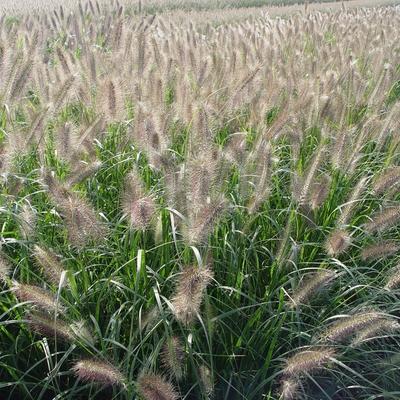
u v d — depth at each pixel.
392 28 3.94
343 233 1.13
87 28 3.45
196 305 0.90
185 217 1.09
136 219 1.02
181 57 2.20
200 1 8.46
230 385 1.05
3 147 1.17
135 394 0.94
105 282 1.06
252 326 1.17
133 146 1.56
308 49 3.16
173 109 1.54
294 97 2.02
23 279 1.15
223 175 1.18
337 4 9.47
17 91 1.50
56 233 1.29
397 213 1.20
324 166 1.59
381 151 1.85
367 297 1.20
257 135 1.44
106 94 1.46
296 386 0.94
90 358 0.96
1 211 1.12
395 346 1.29
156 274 1.08
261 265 1.33
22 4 6.51
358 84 1.96
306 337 1.14
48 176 1.06
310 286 1.04
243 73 1.82
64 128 1.26
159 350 1.04
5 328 1.13
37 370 1.12
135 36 2.21
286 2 10.36
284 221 1.43
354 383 1.18
